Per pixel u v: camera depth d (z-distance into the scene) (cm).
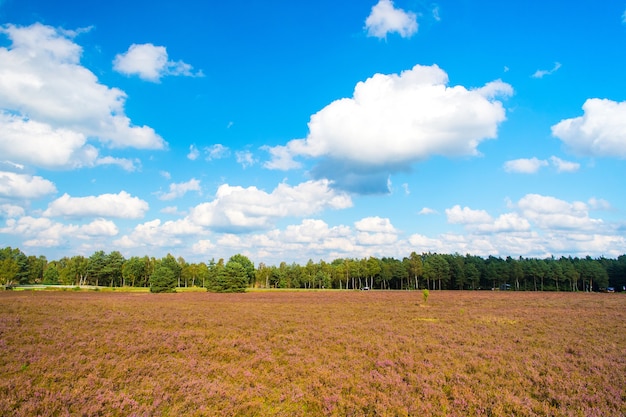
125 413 1062
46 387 1266
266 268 14800
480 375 1445
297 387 1314
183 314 3488
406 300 6134
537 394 1235
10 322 2523
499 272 12494
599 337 2273
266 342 2097
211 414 1083
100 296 6806
